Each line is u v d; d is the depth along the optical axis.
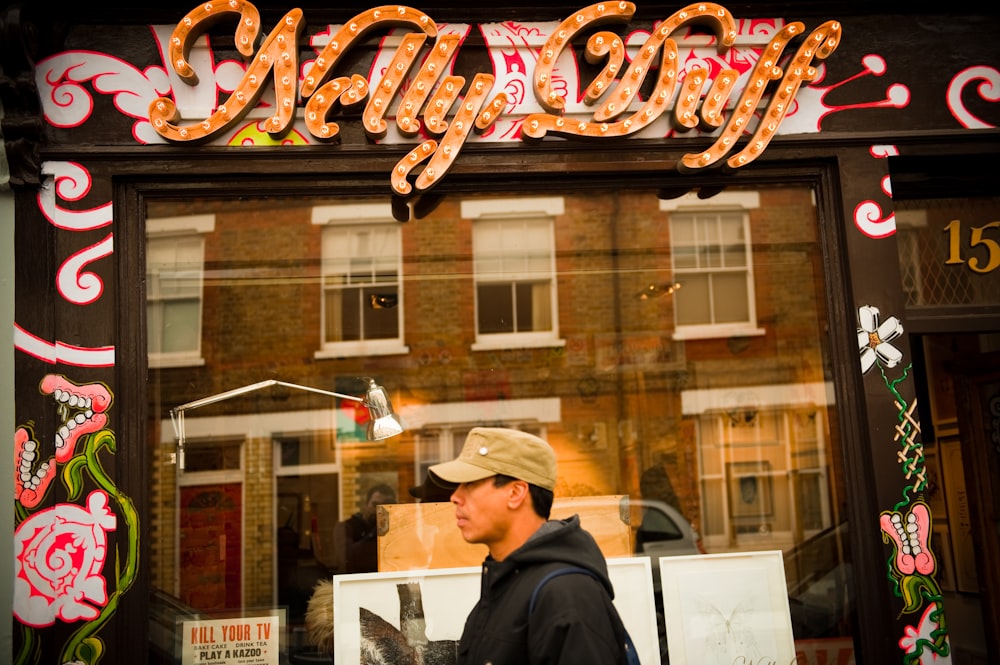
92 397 3.92
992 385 5.92
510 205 4.72
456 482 2.88
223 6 4.04
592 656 2.47
